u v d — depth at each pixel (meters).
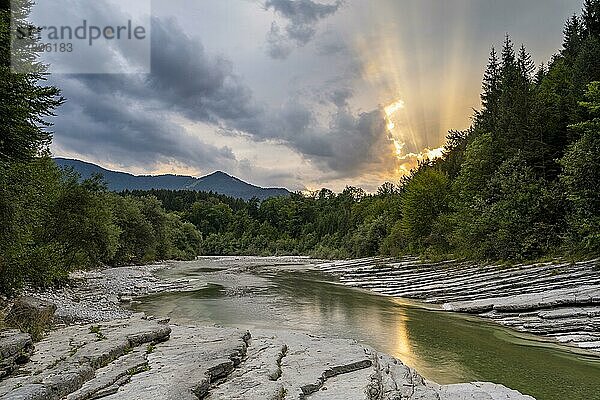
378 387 12.09
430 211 58.75
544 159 43.00
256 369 12.69
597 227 29.78
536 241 36.69
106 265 63.62
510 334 21.52
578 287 25.62
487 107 66.44
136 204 81.44
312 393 11.32
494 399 12.03
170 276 51.91
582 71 44.88
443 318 25.62
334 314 26.94
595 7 56.53
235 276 52.50
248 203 169.38
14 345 11.66
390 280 42.72
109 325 18.03
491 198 43.41
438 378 15.06
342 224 113.62
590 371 15.71
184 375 11.16
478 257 42.16
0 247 20.36
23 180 20.78
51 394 9.23
